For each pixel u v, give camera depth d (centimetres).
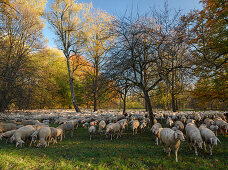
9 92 1232
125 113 2158
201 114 1853
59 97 4059
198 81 1353
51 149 709
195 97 1566
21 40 1644
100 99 1202
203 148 705
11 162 484
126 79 1031
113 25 1002
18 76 1286
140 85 1038
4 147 731
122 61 919
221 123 1045
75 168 450
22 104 1326
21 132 791
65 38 2484
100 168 445
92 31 2312
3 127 972
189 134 663
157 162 510
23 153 621
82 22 2495
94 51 2231
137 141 893
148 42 938
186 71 946
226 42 1235
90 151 663
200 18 1216
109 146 763
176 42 904
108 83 1002
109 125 990
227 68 1203
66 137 1066
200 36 1257
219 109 2730
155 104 3153
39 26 1803
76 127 1447
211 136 606
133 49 935
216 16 1221
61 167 454
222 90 1359
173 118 1695
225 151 646
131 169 447
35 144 840
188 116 1777
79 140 955
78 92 4059
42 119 1800
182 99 2477
